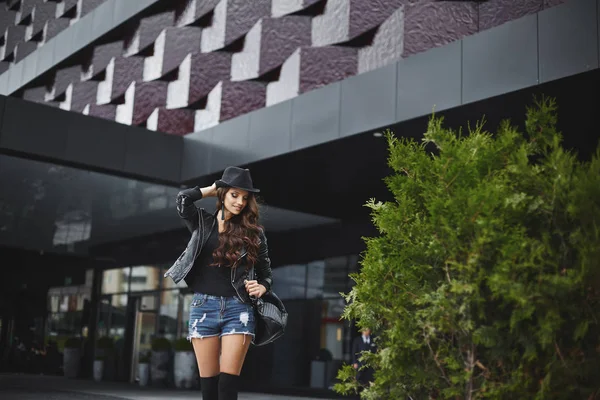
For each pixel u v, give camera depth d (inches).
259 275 159.6
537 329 111.3
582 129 389.4
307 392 597.9
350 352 587.2
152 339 751.1
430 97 386.6
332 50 504.4
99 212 666.2
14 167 540.1
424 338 121.2
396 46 457.4
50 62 848.3
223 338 147.9
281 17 548.1
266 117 495.5
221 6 606.2
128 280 808.3
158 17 685.9
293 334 636.7
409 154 139.7
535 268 112.9
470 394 116.2
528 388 112.7
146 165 548.7
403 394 125.6
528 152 131.6
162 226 719.1
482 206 116.4
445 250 120.1
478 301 114.0
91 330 851.4
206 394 150.4
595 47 316.8
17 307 968.9
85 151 524.4
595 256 109.8
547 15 338.6
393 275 129.2
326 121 447.5
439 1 440.8
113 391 573.6
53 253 896.3
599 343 113.0
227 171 153.8
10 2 1086.4
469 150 129.9
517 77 346.0
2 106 497.0
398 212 130.9
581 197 112.8
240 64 582.2
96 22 765.9
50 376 863.1
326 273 624.7
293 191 578.2
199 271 151.7
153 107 642.2
